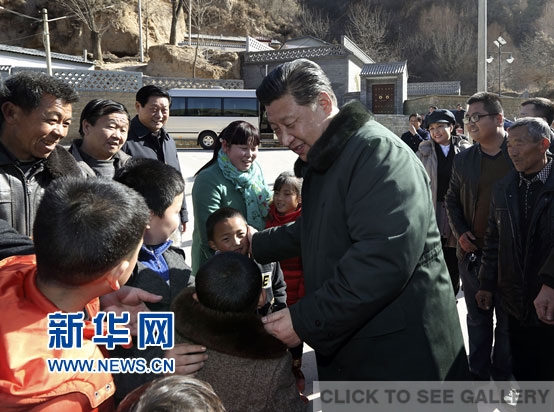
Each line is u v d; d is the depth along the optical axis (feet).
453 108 83.41
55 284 3.83
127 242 3.86
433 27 188.14
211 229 8.46
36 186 7.78
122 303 5.52
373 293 5.24
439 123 14.20
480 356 10.33
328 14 193.16
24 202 7.56
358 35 183.42
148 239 6.42
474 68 179.42
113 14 115.34
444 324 5.98
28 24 111.96
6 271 4.12
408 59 185.26
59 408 3.59
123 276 4.06
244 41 141.08
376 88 89.71
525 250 8.40
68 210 3.71
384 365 5.83
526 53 180.75
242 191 10.43
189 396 3.47
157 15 127.85
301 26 182.60
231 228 8.35
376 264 5.24
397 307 5.75
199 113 58.75
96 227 3.69
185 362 5.30
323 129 6.07
